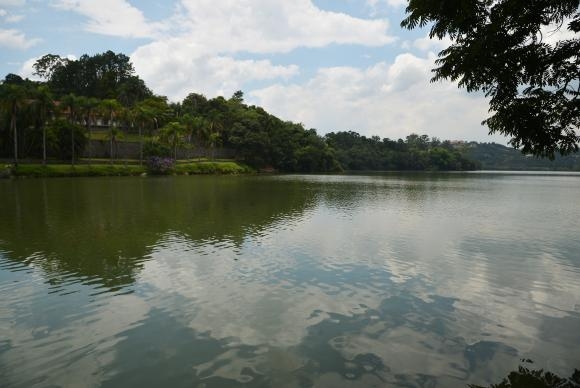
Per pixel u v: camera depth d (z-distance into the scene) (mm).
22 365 9469
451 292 14695
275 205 38750
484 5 9203
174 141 102812
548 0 8211
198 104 152625
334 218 31406
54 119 85375
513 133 9477
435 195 54562
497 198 51500
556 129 8969
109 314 12328
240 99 178750
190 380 8852
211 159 125688
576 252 20938
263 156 135375
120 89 128500
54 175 75688
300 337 10922
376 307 13133
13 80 140000
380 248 21406
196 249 20312
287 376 9023
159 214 31500
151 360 9688
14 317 12109
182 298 13680
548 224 30031
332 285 15242
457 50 9789
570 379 9000
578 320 12320
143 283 15125
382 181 89625
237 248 20688
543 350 10375
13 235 23078
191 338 10812
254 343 10547
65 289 14445
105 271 16516
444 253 20516
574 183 93500
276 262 18250
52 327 11453
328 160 156250
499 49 8930
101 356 9867
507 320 12258
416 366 9500
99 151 99000
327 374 9125
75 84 149875
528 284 15719
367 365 9523
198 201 40844
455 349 10375
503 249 21547
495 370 9367
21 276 15805
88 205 36375
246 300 13562
